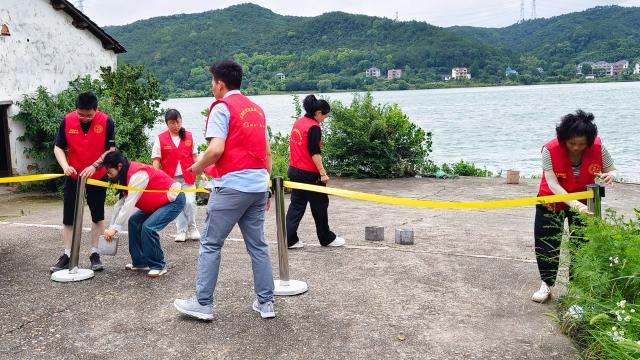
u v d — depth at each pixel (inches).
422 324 169.3
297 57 6756.9
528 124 1793.8
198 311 169.0
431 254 249.3
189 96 4869.6
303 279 212.2
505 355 149.4
